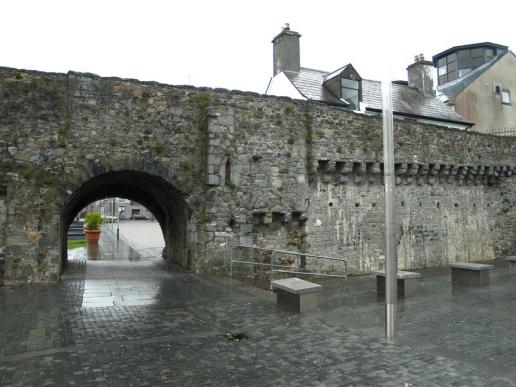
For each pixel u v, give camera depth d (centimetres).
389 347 584
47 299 873
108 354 546
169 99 1251
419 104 2466
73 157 1123
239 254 1302
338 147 1506
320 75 2308
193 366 508
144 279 1144
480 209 2027
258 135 1360
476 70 3103
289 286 812
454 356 546
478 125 2902
